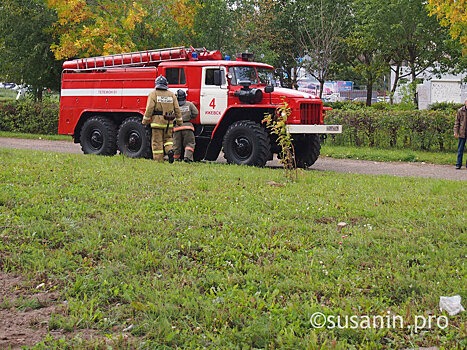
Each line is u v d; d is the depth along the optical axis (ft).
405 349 14.65
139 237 23.27
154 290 17.97
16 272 19.97
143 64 56.70
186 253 21.79
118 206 28.68
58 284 18.92
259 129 50.52
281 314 16.24
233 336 15.06
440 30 106.11
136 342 15.01
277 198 31.50
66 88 60.95
